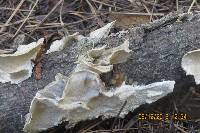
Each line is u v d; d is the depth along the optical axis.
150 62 0.39
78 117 0.38
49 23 0.51
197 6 0.50
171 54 0.39
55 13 0.52
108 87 0.38
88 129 0.40
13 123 0.38
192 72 0.38
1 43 0.49
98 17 0.51
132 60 0.39
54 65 0.39
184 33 0.39
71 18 0.52
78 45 0.40
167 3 0.52
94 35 0.41
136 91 0.38
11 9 0.52
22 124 0.38
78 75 0.36
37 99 0.36
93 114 0.39
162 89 0.38
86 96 0.37
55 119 0.38
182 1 0.52
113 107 0.39
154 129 0.41
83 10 0.53
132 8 0.52
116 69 0.38
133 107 0.39
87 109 0.37
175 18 0.40
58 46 0.40
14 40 0.49
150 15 0.50
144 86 0.38
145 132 0.41
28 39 0.49
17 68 0.38
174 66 0.39
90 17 0.51
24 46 0.39
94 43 0.40
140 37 0.39
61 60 0.39
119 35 0.40
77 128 0.41
